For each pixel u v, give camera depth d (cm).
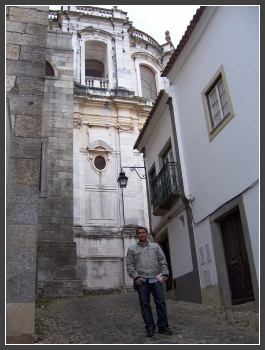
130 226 1714
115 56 2184
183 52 948
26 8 683
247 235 655
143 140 1311
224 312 672
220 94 802
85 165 1822
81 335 552
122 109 2000
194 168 901
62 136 1412
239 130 701
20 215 521
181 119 994
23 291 479
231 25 738
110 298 1061
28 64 639
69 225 1273
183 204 937
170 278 1068
